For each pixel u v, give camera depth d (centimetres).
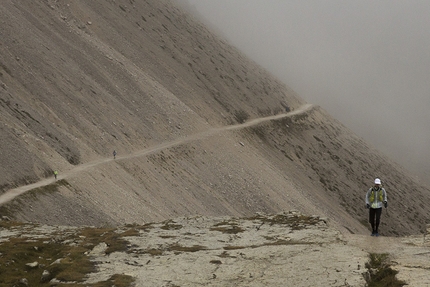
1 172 4247
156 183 6550
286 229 2381
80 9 10969
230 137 10475
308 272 1650
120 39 11494
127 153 6962
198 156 8456
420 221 12912
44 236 2334
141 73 10256
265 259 1834
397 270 1630
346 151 14650
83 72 8044
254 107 13825
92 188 5044
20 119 5350
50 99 6400
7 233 2450
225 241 2177
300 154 12838
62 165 5256
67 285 1612
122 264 1825
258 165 9938
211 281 1620
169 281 1630
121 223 4706
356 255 1816
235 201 7912
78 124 6494
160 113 9100
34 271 1839
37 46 7369
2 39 6644
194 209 6612
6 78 5928
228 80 14112
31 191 4219
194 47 14438
